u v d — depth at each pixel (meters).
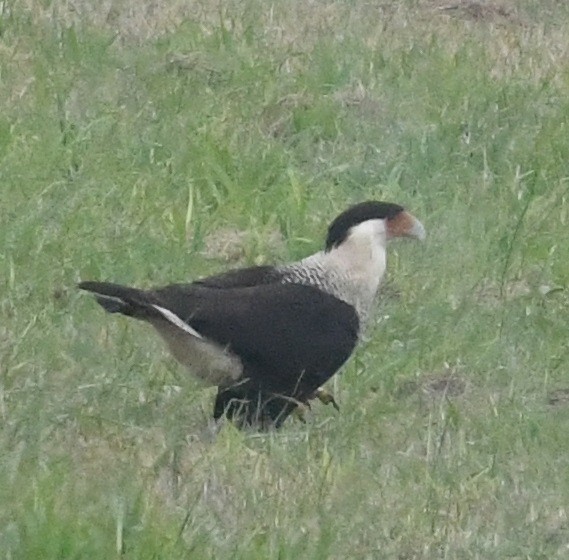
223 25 18.66
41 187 15.21
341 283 12.16
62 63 17.73
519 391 12.99
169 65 17.91
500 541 10.76
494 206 16.30
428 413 12.48
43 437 11.23
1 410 11.42
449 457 11.79
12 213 14.66
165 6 19.28
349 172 16.58
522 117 17.94
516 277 15.10
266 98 17.56
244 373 11.77
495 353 13.52
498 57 19.39
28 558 9.66
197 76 17.80
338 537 10.52
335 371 12.12
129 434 11.53
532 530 10.95
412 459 11.73
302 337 11.79
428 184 16.59
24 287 13.55
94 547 9.72
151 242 14.64
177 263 14.45
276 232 15.52
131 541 9.80
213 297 11.62
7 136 16.05
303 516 10.70
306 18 19.55
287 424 12.18
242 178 16.11
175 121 16.89
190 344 11.62
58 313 13.20
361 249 12.27
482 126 17.69
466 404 12.75
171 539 9.91
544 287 14.79
